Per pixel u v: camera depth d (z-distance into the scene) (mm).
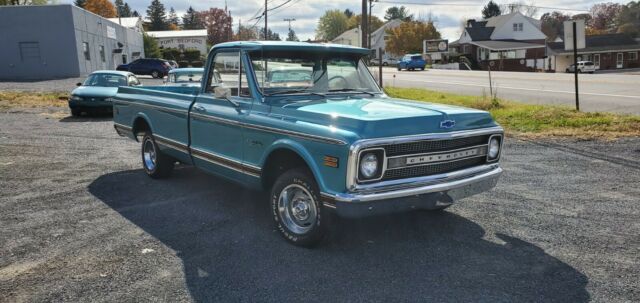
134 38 54531
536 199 6160
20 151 9586
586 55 69625
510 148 9586
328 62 5621
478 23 82375
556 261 4309
